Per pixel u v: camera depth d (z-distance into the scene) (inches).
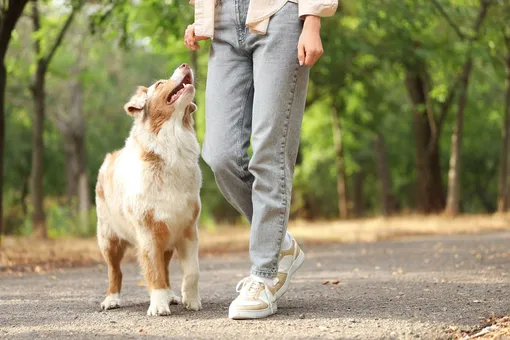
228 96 173.2
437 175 920.3
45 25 647.8
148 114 183.0
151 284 182.7
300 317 168.6
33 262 368.5
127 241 203.9
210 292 232.1
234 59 173.8
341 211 1064.2
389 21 615.5
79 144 1035.3
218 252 451.5
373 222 713.6
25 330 164.2
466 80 785.6
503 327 151.3
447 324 156.8
